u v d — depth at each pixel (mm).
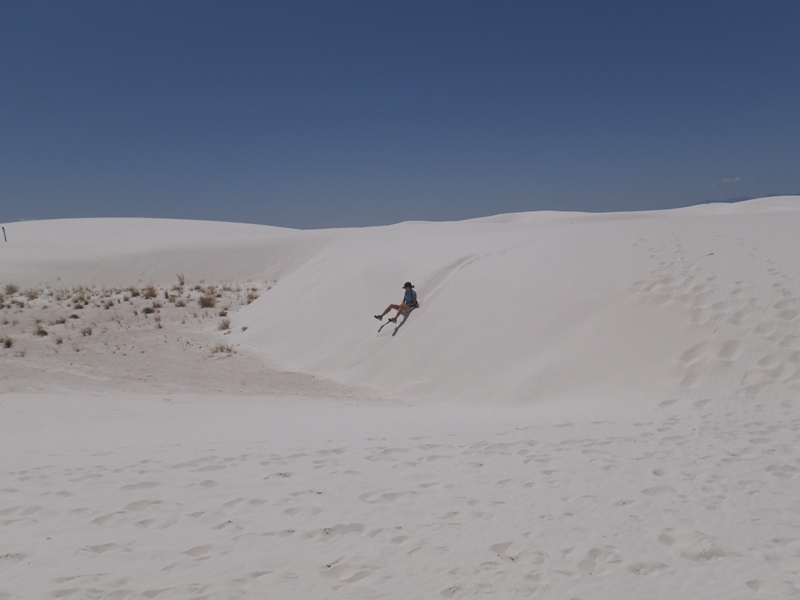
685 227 14953
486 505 4910
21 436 7973
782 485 5293
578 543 4152
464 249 16438
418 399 11258
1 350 14898
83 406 10219
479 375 11195
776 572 3717
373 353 13445
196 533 4398
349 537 4324
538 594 3484
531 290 12703
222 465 6137
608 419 8133
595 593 3490
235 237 46844
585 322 11188
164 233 56844
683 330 10172
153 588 3555
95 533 4410
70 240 50312
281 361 14789
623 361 9992
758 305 10273
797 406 8094
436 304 13922
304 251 40531
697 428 7418
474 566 3846
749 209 49062
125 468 6102
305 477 5707
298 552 4074
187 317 20500
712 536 4250
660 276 11711
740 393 8656
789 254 11961
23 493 5332
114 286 34125
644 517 4609
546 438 7051
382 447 6789
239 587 3578
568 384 10000
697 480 5453
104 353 15062
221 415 9750
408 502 5008
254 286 31016
